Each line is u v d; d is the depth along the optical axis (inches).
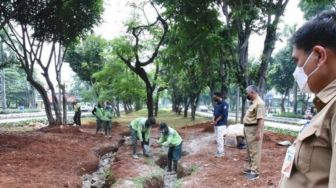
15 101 2760.8
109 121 715.4
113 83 1269.7
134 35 864.3
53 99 919.0
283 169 70.2
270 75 1855.3
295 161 66.2
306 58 65.9
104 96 1280.8
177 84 1379.2
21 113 1985.7
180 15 683.4
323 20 64.1
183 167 404.8
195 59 743.7
